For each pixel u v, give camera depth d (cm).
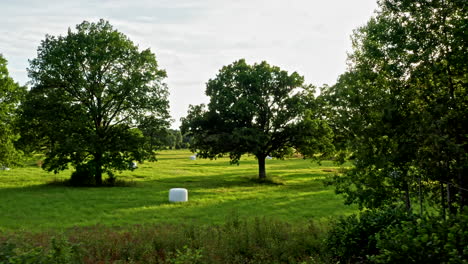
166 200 2944
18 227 1917
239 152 4456
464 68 1257
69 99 3700
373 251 1074
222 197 3134
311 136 4103
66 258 978
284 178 4900
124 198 3006
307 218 2169
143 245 1314
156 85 4022
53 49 3619
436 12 1323
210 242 1316
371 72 1466
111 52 3809
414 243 747
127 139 3825
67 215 2286
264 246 1316
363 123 1405
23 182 4053
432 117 1180
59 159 3756
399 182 1344
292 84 4369
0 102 3781
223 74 4606
